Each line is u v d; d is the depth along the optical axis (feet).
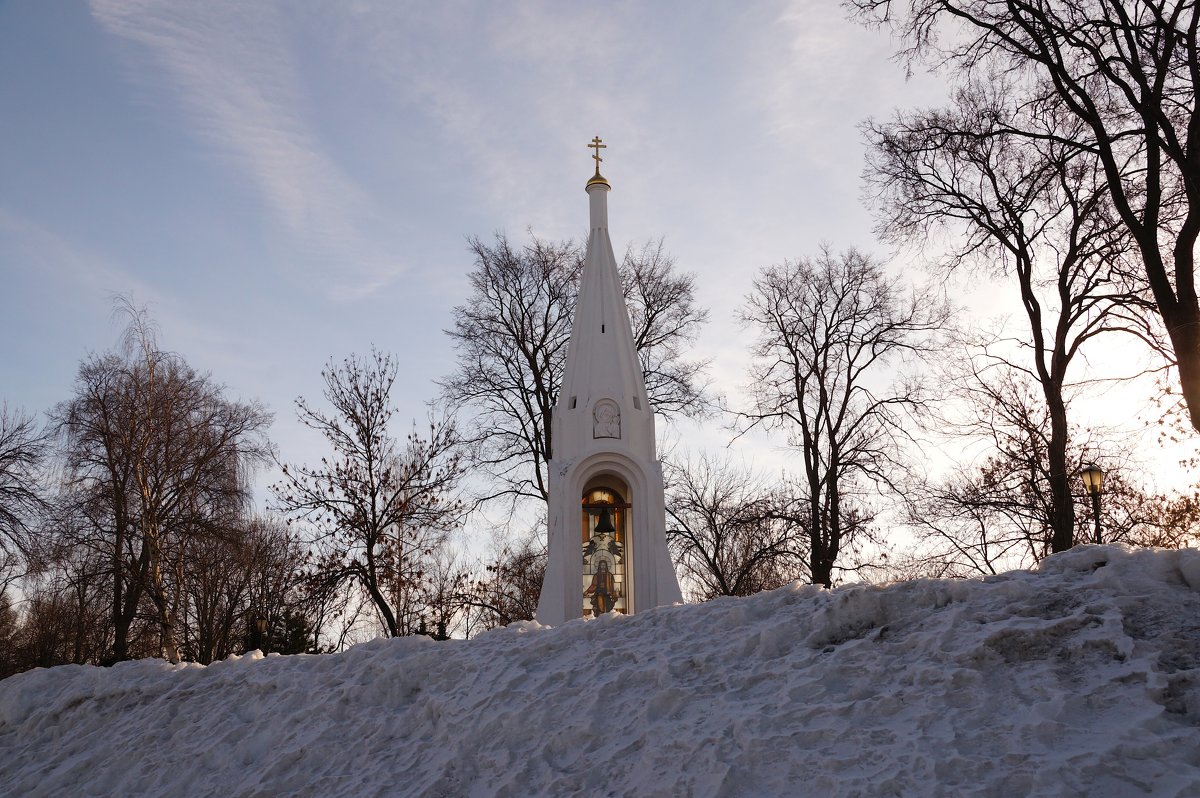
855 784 20.34
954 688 22.68
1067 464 72.28
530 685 29.45
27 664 124.77
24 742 39.55
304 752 30.25
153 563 83.20
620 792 23.17
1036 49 50.65
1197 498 72.64
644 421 68.18
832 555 85.15
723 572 99.30
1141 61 49.78
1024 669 22.76
